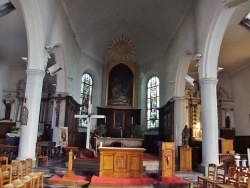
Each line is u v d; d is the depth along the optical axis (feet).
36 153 35.91
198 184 25.30
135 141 45.65
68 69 51.78
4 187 15.66
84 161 35.47
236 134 60.03
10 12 41.14
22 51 56.18
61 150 46.68
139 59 76.59
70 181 26.09
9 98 60.34
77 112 62.59
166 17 54.60
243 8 36.11
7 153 35.96
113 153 27.43
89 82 72.64
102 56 75.77
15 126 58.85
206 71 35.22
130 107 74.59
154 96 71.87
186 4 44.60
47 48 35.53
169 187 25.20
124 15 65.41
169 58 59.62
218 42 34.50
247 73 57.11
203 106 34.91
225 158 34.22
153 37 68.64
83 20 57.11
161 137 64.34
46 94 59.77
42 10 34.12
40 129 57.26
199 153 40.01
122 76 76.59
